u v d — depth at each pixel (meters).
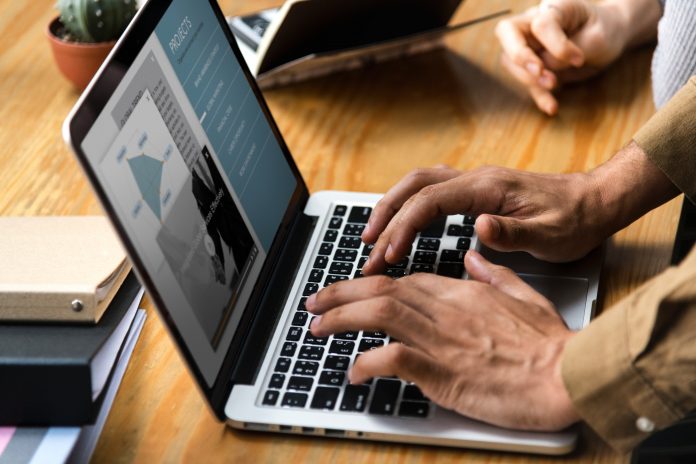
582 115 1.26
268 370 0.86
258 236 0.98
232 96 1.01
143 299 0.98
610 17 1.34
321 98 1.32
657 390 0.76
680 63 1.19
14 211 1.12
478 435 0.79
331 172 1.18
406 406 0.81
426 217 0.99
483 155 1.19
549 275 0.97
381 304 0.85
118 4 1.25
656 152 1.00
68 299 0.82
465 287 0.89
